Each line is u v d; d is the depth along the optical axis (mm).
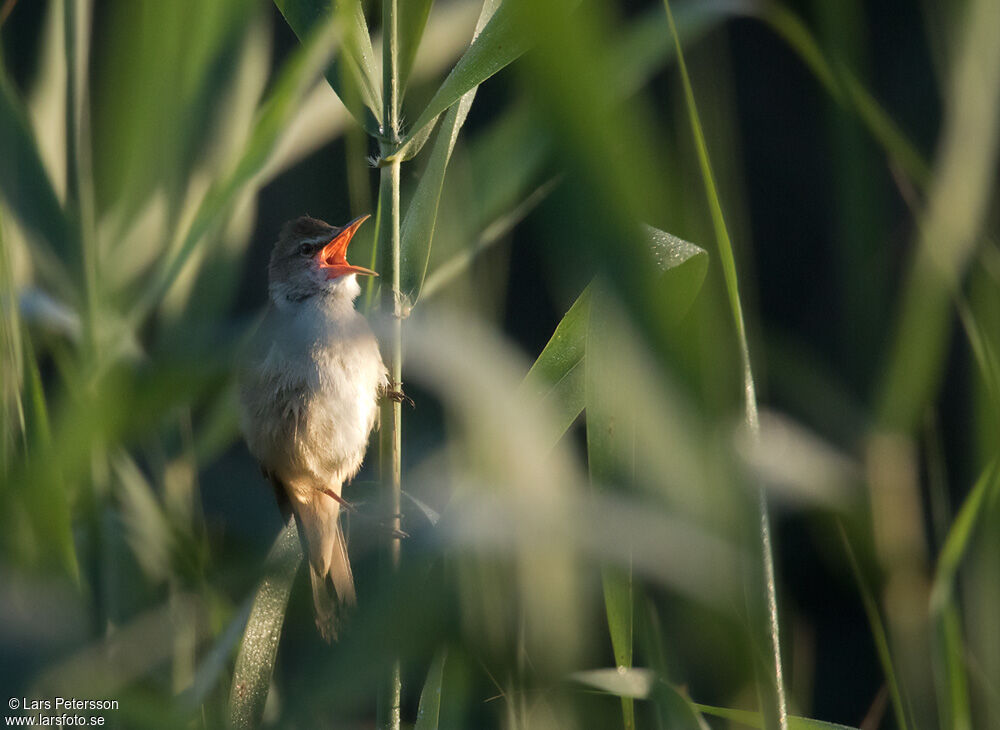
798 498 2602
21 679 1676
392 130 4113
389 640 1995
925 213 2961
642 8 7781
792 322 12820
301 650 2014
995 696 3037
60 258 3541
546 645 2656
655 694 3383
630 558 1887
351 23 3977
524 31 1227
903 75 3838
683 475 1572
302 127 4902
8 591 1787
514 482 2133
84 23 3543
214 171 3766
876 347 2885
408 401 4309
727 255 2812
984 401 3021
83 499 3902
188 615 3352
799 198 13430
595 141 1258
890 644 3359
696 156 3244
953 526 3314
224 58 2738
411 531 4180
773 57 13852
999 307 2895
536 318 10656
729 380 2738
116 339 3389
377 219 4395
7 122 3584
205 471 5312
